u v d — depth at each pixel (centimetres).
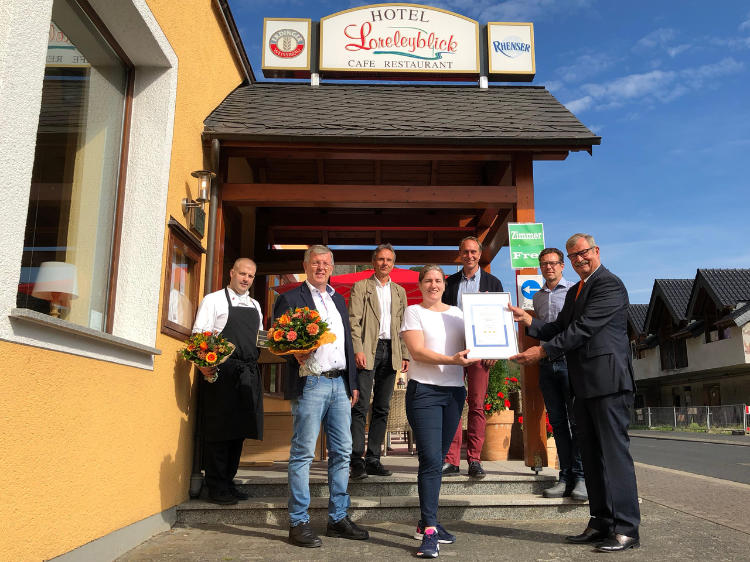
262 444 644
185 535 432
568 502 489
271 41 762
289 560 363
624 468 398
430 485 387
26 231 327
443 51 762
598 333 412
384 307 547
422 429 393
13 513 260
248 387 485
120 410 373
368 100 716
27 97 272
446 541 406
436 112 681
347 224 962
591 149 620
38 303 338
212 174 528
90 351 331
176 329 480
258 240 957
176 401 479
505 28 776
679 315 3183
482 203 630
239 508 474
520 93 757
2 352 252
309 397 413
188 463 505
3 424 252
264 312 1029
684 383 3559
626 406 407
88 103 407
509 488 519
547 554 380
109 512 357
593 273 431
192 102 549
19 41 267
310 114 655
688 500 582
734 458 1281
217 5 633
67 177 375
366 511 479
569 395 499
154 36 434
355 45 755
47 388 287
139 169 461
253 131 590
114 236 443
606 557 372
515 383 734
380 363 539
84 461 325
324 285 445
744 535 430
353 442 517
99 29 416
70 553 310
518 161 633
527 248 599
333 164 865
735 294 2797
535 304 539
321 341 400
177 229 482
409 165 871
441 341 407
